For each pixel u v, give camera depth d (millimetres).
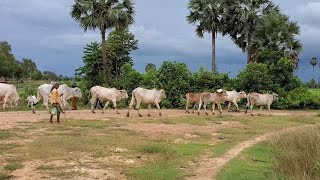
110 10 30922
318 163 10234
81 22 32406
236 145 14633
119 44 42344
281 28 36000
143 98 22094
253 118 23281
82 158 11156
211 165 11305
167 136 15555
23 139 13391
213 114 25172
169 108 30438
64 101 23438
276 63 33812
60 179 9234
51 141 12992
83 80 33375
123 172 10086
